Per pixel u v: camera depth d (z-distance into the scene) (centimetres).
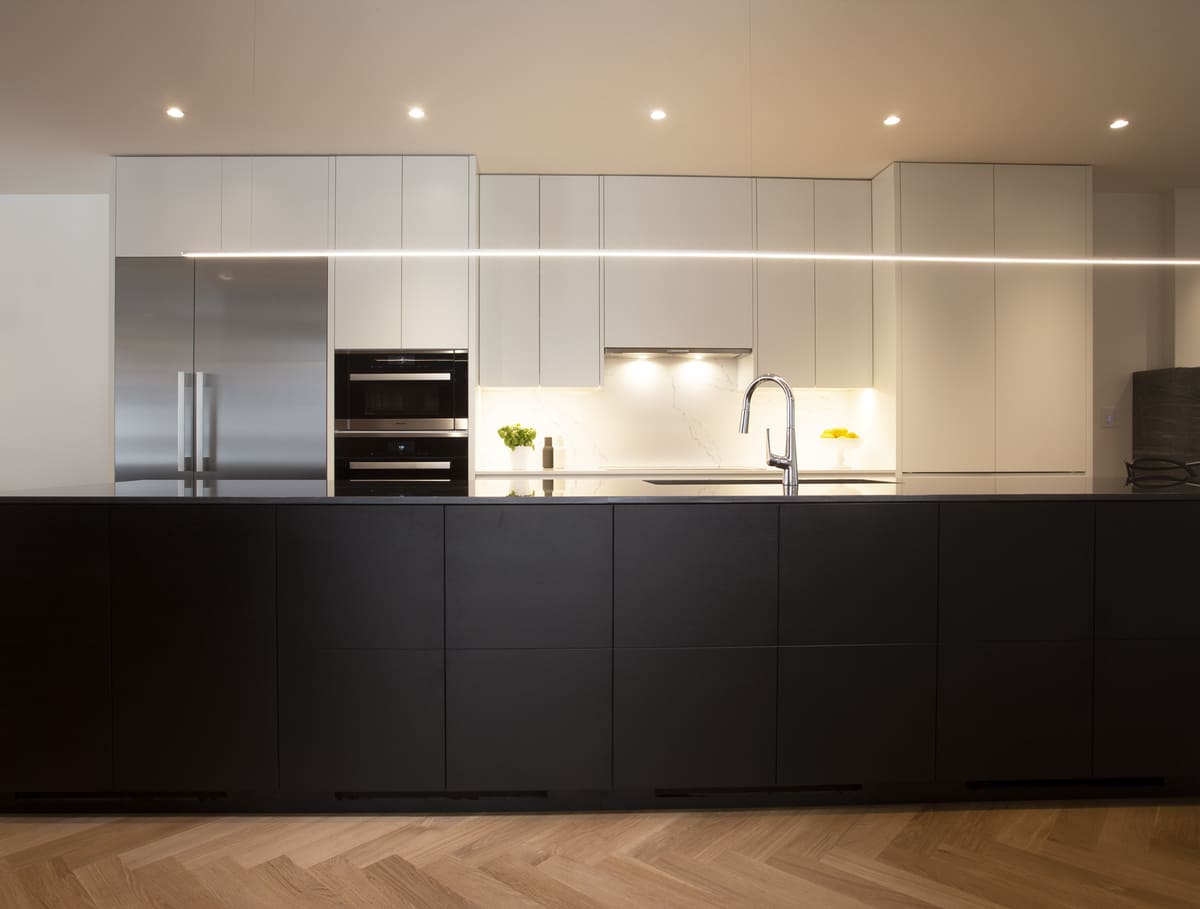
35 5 274
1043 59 318
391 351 421
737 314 458
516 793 215
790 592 213
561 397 491
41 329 486
